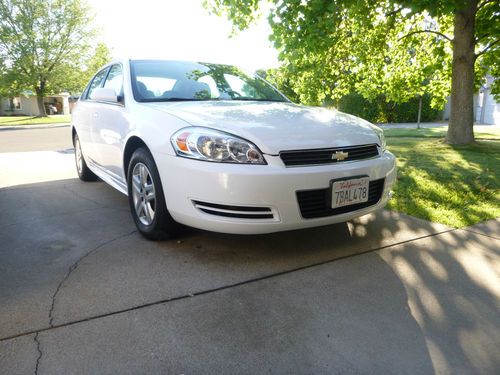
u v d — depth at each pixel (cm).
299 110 317
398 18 829
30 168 634
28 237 309
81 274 244
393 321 195
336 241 298
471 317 199
